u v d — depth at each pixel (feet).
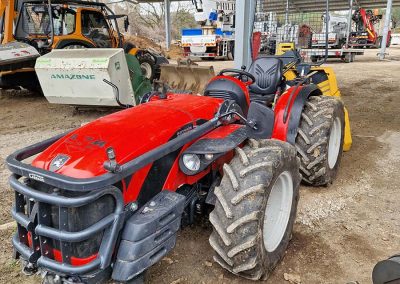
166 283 7.91
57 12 27.02
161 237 6.53
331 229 9.95
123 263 6.11
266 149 7.73
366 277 8.10
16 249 6.63
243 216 6.91
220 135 8.03
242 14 20.08
